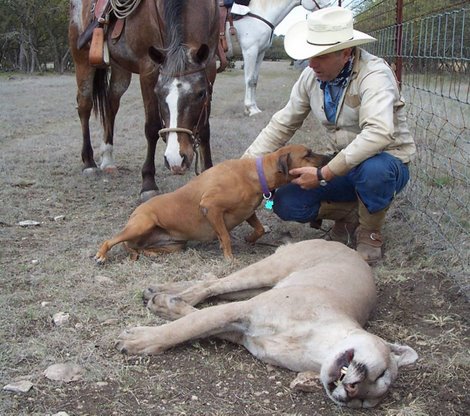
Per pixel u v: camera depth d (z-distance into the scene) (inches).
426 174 227.8
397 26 251.0
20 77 1137.4
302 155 168.6
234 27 475.8
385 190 166.1
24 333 131.2
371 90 160.2
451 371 120.5
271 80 949.2
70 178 272.2
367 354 102.0
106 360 120.6
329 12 158.7
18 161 305.3
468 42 214.8
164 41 212.1
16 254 177.0
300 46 164.1
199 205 172.4
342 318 115.4
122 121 464.1
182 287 147.7
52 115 506.9
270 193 171.5
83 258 172.7
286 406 109.5
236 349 127.0
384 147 158.6
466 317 143.3
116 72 284.7
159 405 108.4
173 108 189.2
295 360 117.2
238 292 144.2
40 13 1400.1
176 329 122.7
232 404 109.7
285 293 121.6
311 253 144.3
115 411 106.3
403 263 173.3
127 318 137.9
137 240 175.0
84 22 269.0
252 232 194.2
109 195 244.5
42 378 114.4
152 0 217.9
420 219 200.1
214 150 331.6
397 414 106.8
